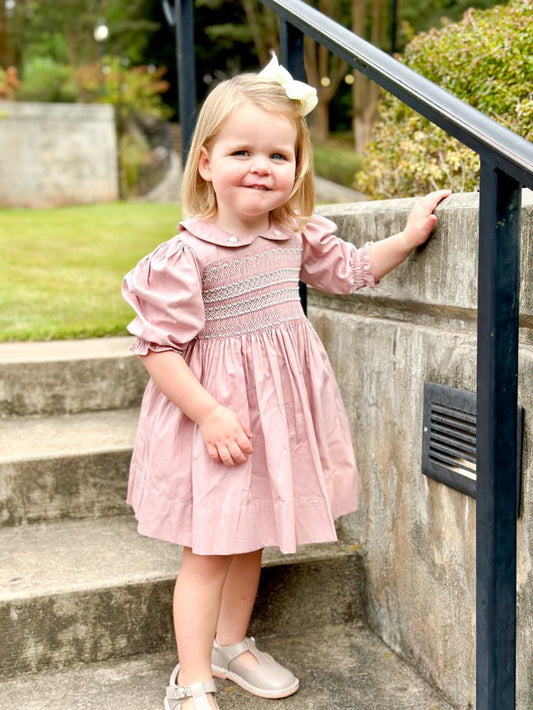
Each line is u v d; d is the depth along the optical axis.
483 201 1.21
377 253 1.73
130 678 1.79
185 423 1.65
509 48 2.09
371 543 2.01
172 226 6.98
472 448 1.58
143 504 1.68
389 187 2.50
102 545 2.07
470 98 2.21
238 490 1.61
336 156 14.37
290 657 1.90
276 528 1.64
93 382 2.63
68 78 18.45
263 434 1.64
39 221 7.56
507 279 1.20
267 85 1.61
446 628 1.72
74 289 3.95
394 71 1.43
